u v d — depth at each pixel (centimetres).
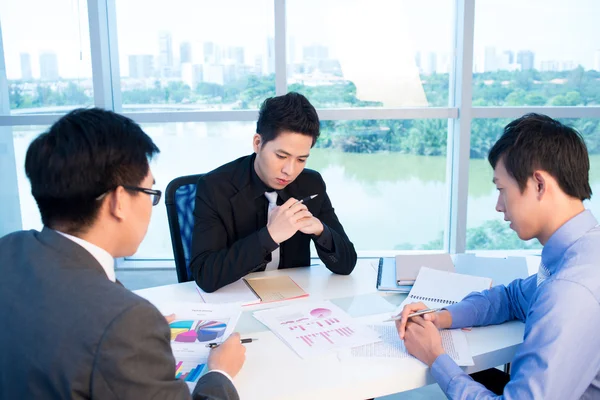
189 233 191
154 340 75
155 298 149
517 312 132
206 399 88
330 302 143
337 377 105
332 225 188
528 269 167
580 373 95
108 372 69
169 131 320
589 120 316
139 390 71
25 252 79
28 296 74
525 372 97
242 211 175
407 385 108
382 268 169
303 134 155
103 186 78
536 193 106
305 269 175
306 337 122
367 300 146
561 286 98
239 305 142
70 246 78
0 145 319
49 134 79
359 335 123
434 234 336
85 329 70
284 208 155
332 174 326
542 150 104
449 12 309
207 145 322
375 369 108
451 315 127
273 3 302
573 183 104
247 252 151
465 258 178
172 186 192
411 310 125
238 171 180
